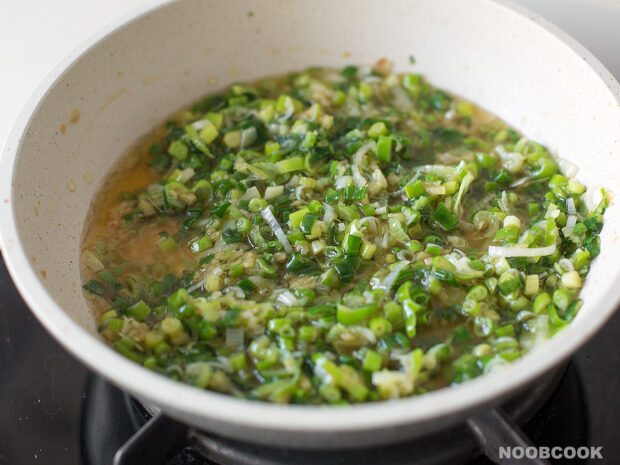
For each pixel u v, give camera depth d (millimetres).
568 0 432
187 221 367
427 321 320
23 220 314
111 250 359
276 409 244
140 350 311
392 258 345
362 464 293
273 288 336
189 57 418
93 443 323
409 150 400
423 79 440
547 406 328
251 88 440
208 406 244
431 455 293
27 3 471
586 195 364
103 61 377
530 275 333
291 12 424
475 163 393
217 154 403
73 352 259
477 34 407
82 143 375
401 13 419
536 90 397
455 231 362
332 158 395
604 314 268
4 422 332
